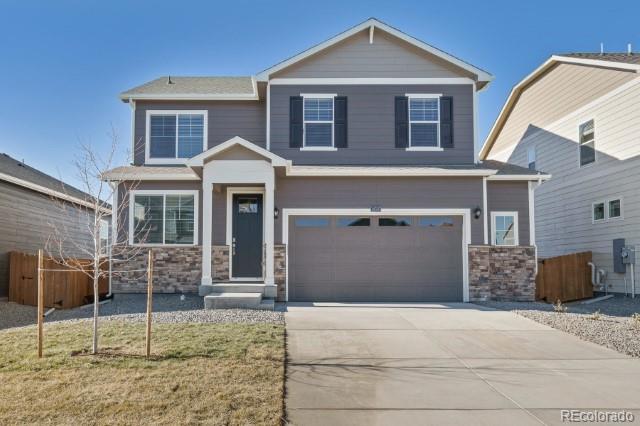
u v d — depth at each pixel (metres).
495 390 5.90
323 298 13.20
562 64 18.45
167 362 6.48
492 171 13.29
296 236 13.37
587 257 15.73
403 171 13.21
